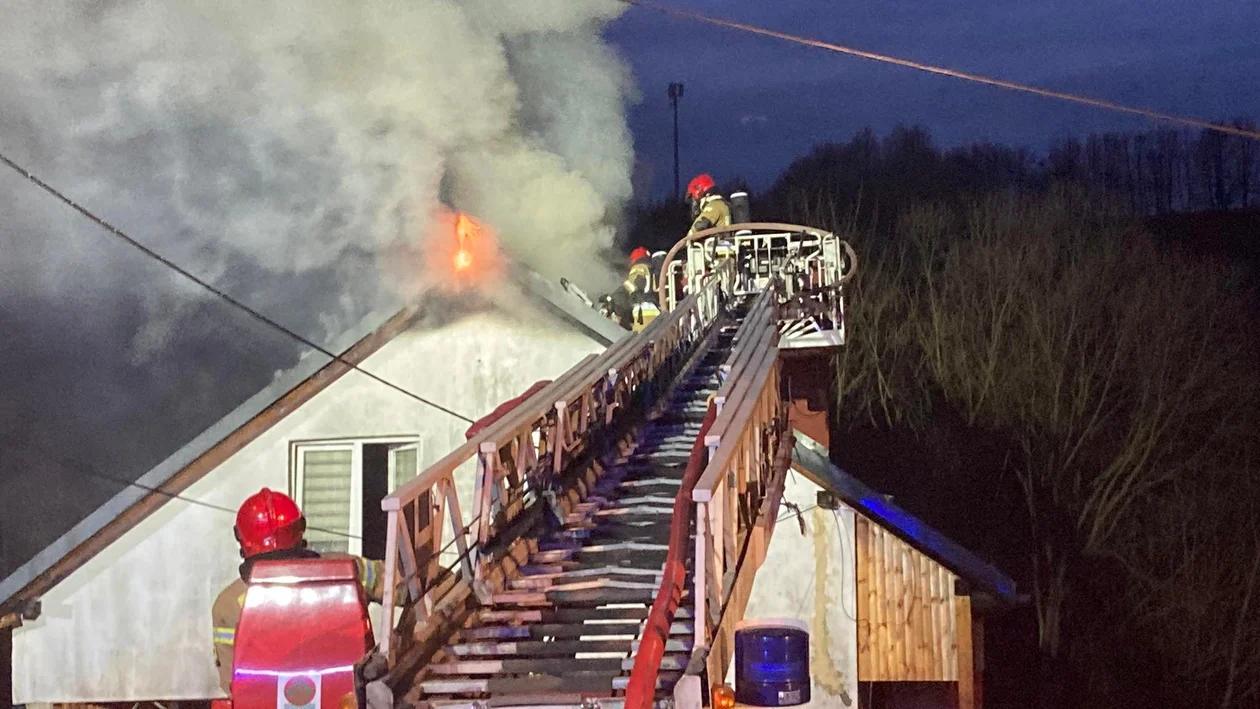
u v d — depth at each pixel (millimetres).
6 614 10211
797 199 32812
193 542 10469
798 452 11023
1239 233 28984
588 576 6672
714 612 5977
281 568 6188
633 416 9797
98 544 10422
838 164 34188
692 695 5215
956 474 25312
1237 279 25531
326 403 10820
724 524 6430
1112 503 22203
